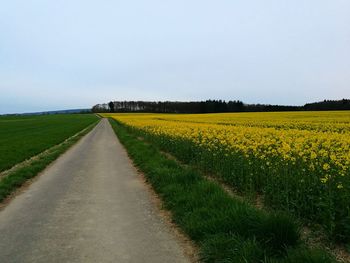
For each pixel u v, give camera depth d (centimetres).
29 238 684
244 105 13088
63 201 973
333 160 833
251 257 517
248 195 887
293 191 768
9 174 1335
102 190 1103
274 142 1277
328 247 586
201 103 13662
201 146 1450
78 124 6919
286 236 557
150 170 1305
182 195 880
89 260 578
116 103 18838
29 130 4825
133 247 629
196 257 580
